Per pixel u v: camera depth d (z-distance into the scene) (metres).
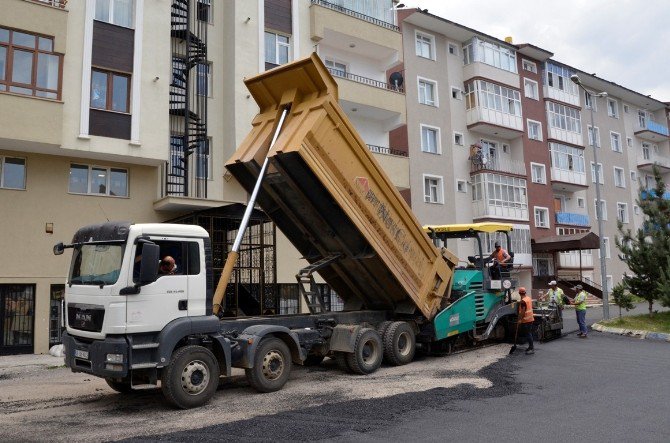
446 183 29.12
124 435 6.66
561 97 37.47
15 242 15.04
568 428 6.66
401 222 11.21
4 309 14.91
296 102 9.88
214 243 16.75
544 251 34.22
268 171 9.89
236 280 16.94
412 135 28.05
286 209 10.67
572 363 11.63
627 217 41.88
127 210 16.92
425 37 30.23
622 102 43.97
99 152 15.79
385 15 25.25
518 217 31.83
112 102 16.30
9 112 14.13
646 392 8.72
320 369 11.34
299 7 21.84
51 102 14.77
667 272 17.56
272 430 6.73
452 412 7.53
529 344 13.14
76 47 15.77
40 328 15.18
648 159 45.28
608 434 6.39
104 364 7.59
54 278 15.51
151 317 7.89
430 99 29.83
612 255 40.03
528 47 34.56
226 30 20.11
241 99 19.53
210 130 19.45
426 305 11.93
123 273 7.75
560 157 36.31
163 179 17.86
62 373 12.20
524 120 34.28
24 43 14.80
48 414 7.93
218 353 8.70
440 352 12.93
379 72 26.11
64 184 15.95
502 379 9.84
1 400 9.06
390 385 9.48
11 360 14.05
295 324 10.28
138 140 16.41
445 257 12.60
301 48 21.66
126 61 16.62
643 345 14.57
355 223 10.05
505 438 6.28
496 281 13.86
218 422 7.18
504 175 31.30
